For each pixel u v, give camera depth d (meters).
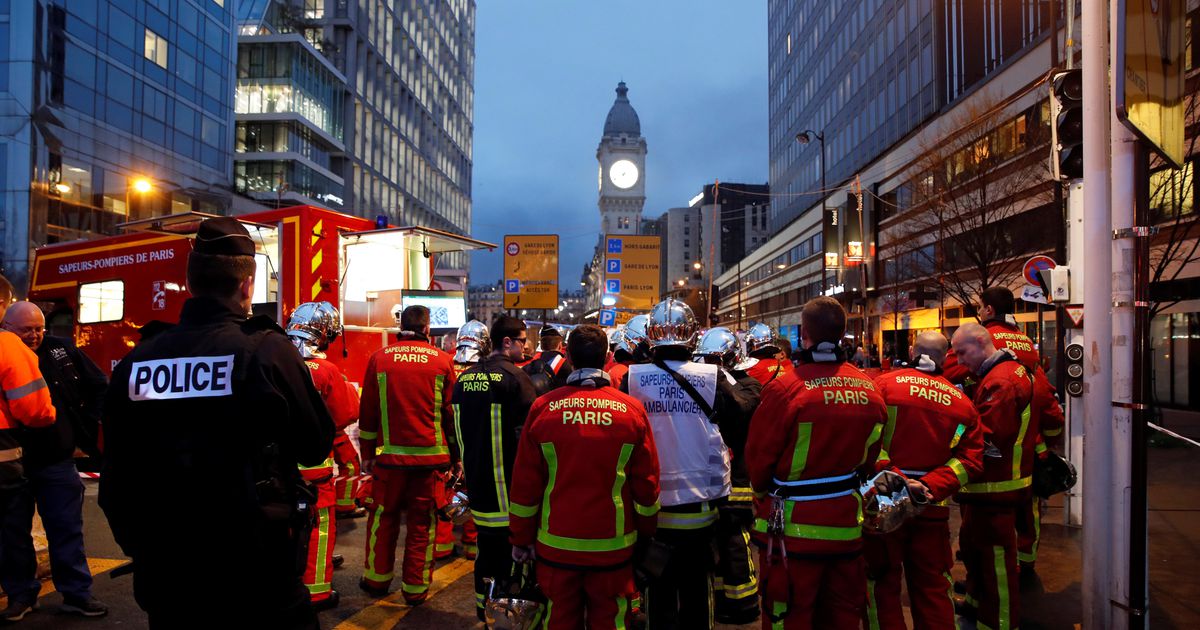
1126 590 3.87
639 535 3.40
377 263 9.84
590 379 3.36
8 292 4.44
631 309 22.50
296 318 5.07
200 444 2.38
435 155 82.00
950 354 5.45
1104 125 4.18
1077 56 12.02
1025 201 21.14
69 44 30.78
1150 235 3.85
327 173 55.16
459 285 58.25
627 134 193.75
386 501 5.08
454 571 5.89
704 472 3.76
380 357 5.09
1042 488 4.93
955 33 29.55
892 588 3.93
